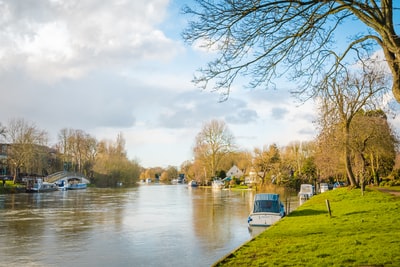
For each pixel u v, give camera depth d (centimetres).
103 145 12900
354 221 1983
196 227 2777
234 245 2098
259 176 9069
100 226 2864
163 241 2228
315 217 2328
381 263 1047
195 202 5256
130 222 3092
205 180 11281
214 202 5222
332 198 3616
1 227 2827
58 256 1855
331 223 1967
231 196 6625
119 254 1889
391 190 4884
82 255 1878
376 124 4312
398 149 5231
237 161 13525
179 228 2733
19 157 8506
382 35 1080
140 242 2202
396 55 1053
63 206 4650
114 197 6581
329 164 5209
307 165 8538
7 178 9900
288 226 1986
